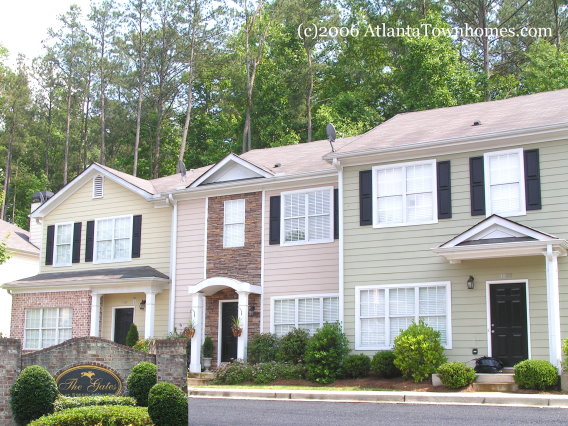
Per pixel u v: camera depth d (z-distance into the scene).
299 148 28.42
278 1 50.88
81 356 15.67
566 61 39.16
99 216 29.11
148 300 26.00
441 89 38.00
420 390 17.81
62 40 57.44
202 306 25.22
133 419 12.75
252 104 50.06
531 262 19.19
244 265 25.17
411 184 21.28
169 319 26.36
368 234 21.61
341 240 21.98
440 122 23.14
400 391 17.72
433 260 20.56
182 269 26.58
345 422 13.23
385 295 21.08
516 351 19.08
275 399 17.36
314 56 50.88
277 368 21.50
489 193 20.06
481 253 19.02
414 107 38.69
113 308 27.59
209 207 26.44
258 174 25.33
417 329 19.36
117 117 54.25
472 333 19.67
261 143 49.84
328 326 21.34
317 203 24.05
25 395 13.95
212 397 18.14
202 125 55.12
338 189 23.16
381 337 20.92
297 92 47.62
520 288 19.31
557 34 45.59
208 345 24.89
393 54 47.00
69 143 63.41
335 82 48.91
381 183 21.72
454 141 20.50
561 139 19.25
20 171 60.53
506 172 19.97
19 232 38.56
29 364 15.23
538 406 14.63
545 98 22.67
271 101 50.06
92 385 15.49
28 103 58.75
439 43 39.50
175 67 54.03
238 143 50.62
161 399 13.27
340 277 21.81
